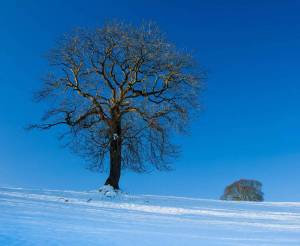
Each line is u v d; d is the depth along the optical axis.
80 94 33.56
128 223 16.17
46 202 22.05
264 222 19.44
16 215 15.70
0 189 27.70
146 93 33.16
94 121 33.44
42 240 10.90
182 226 16.45
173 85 33.06
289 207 30.45
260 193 52.03
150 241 12.19
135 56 32.62
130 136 33.44
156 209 23.42
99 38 33.06
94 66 33.41
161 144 33.00
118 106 33.31
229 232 15.30
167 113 32.78
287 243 13.04
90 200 25.81
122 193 31.20
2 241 10.36
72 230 13.08
